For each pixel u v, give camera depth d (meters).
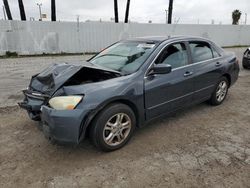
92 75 3.34
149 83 3.38
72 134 2.78
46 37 14.28
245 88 6.41
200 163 2.90
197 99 4.34
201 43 4.48
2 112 4.57
